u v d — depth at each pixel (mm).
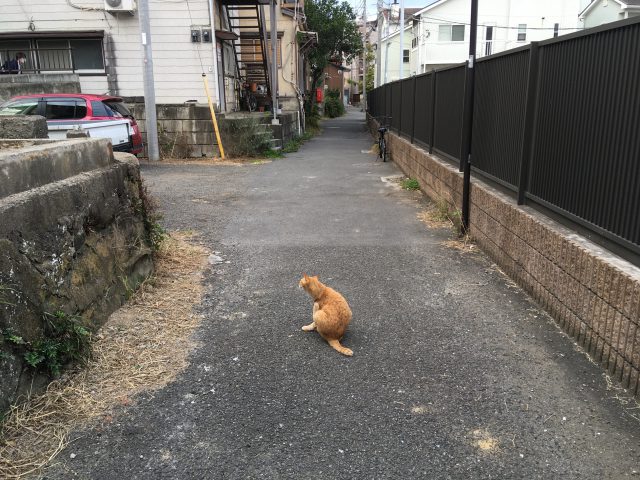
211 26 15898
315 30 34188
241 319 4273
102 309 3992
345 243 6418
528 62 4926
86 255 3861
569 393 3189
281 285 5035
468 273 5312
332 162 14219
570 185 4172
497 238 5484
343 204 8695
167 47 16078
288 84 23375
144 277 4875
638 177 3256
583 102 3955
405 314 4367
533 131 4875
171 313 4316
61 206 3553
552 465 2604
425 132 10141
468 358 3635
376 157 15477
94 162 4332
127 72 16344
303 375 3438
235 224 7348
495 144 5965
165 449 2732
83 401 3080
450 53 34594
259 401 3152
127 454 2689
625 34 3396
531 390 3234
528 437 2812
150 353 3662
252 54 21547
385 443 2779
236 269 5477
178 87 16344
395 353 3723
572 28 33375
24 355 2973
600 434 2818
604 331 3424
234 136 14773
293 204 8688
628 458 2639
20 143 4590
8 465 2570
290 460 2656
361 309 4480
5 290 2852
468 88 6219
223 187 10219
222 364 3568
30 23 15953
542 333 3971
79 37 15930
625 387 3201
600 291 3459
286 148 17016
